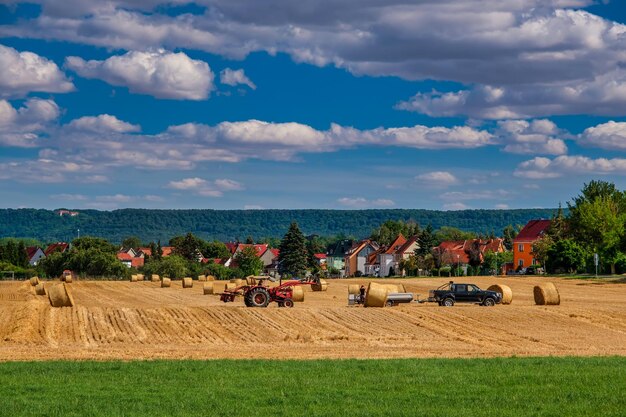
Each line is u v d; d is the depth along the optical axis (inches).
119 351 1221.7
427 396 799.1
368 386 854.5
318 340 1396.4
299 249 6220.5
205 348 1275.8
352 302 2038.6
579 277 3799.2
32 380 882.1
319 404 761.0
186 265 5438.0
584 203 4507.9
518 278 3969.0
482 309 1877.5
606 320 1754.4
